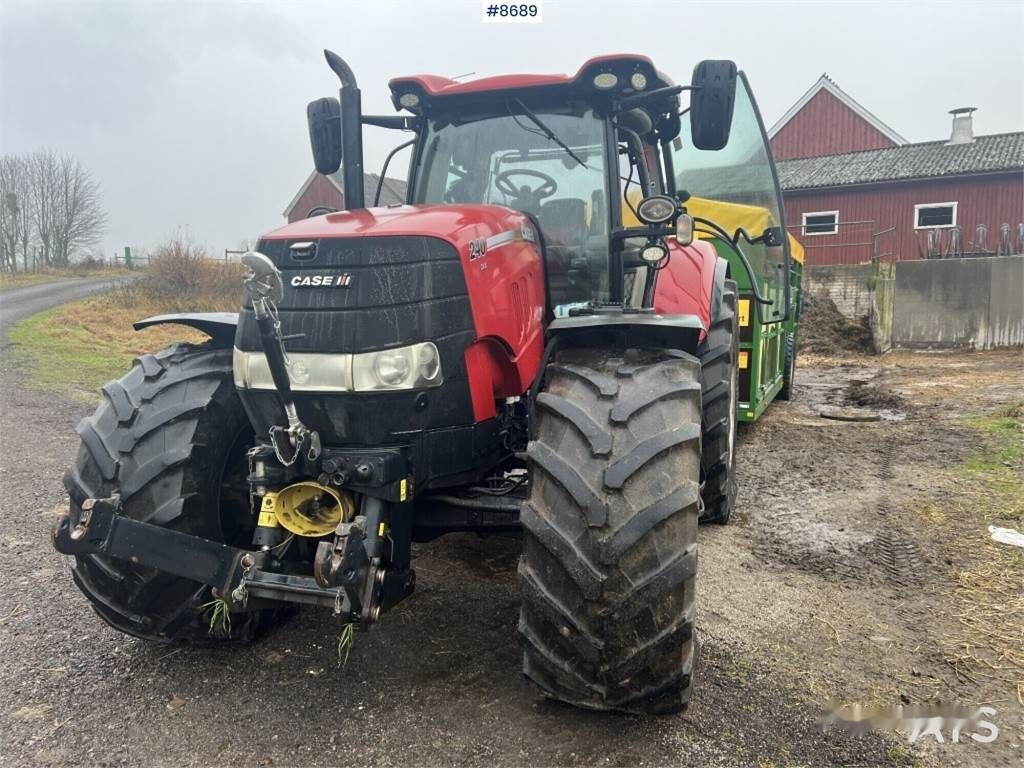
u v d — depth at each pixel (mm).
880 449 6457
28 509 4809
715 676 2873
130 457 2721
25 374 9984
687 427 2404
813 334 16500
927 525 4496
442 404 2547
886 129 26438
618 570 2225
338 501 2510
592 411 2432
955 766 2396
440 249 2512
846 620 3348
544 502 2342
